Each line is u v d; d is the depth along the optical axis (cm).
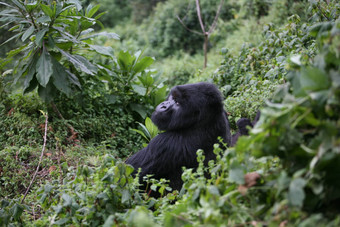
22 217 345
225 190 239
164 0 1750
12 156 560
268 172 240
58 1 623
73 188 322
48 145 601
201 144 418
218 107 418
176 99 423
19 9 595
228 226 215
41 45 570
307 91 202
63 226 286
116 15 1792
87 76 693
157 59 1352
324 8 653
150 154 435
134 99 719
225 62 749
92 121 660
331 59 211
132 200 301
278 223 199
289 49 645
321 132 193
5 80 711
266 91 551
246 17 1280
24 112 639
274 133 205
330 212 202
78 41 617
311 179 196
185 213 245
